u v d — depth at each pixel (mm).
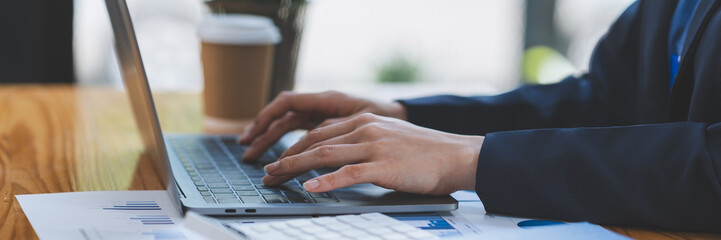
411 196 759
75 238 625
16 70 2555
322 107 1083
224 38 1301
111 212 713
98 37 3551
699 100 792
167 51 3604
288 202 720
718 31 795
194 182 801
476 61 4855
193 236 636
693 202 686
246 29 1312
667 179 695
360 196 752
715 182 672
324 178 730
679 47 945
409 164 749
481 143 788
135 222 678
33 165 962
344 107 1086
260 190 769
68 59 2607
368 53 4691
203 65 1342
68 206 735
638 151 718
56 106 1482
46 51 2572
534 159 737
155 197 786
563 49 4723
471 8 4781
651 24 986
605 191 712
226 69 1322
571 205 720
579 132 753
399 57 4758
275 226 612
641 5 1122
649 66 970
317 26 4551
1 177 883
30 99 1553
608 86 1124
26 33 2535
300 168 765
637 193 703
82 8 3482
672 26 962
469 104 1118
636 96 1101
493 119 1112
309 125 1100
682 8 956
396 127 803
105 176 913
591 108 1121
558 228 633
